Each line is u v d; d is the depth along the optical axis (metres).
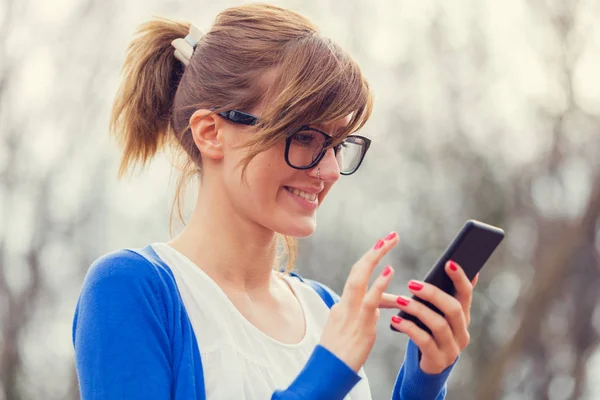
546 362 18.94
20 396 16.33
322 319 2.78
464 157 20.25
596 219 16.31
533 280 16.39
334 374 2.18
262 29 2.52
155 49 2.73
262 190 2.43
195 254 2.54
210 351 2.35
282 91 2.39
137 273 2.34
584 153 18.16
